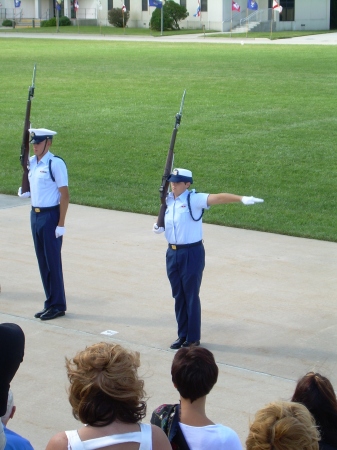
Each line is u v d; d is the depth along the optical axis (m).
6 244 15.15
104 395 4.42
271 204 18.66
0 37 83.62
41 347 10.09
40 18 111.12
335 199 19.11
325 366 9.41
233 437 5.14
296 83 39.34
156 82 40.44
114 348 4.62
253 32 91.69
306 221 17.03
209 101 33.97
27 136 11.93
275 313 11.22
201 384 5.15
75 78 42.44
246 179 21.19
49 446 4.49
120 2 104.31
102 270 13.38
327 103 33.03
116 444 4.43
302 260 14.02
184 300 10.02
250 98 34.72
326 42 72.12
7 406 4.79
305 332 10.50
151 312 11.37
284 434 4.02
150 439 4.51
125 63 50.56
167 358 9.70
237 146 25.03
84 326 10.84
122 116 30.61
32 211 11.14
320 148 24.56
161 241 15.30
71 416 8.22
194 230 9.86
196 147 25.02
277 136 26.48
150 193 19.81
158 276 13.05
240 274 13.11
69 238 15.51
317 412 5.14
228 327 10.70
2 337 4.57
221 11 93.88
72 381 4.50
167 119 29.83
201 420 5.23
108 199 19.14
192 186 20.52
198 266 9.88
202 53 58.59
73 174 22.00
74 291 12.30
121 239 15.44
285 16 94.25
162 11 89.81
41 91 37.62
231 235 15.86
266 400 8.50
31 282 12.85
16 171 22.70
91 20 107.12
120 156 24.08
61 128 28.34
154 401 8.50
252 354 9.77
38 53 59.44
